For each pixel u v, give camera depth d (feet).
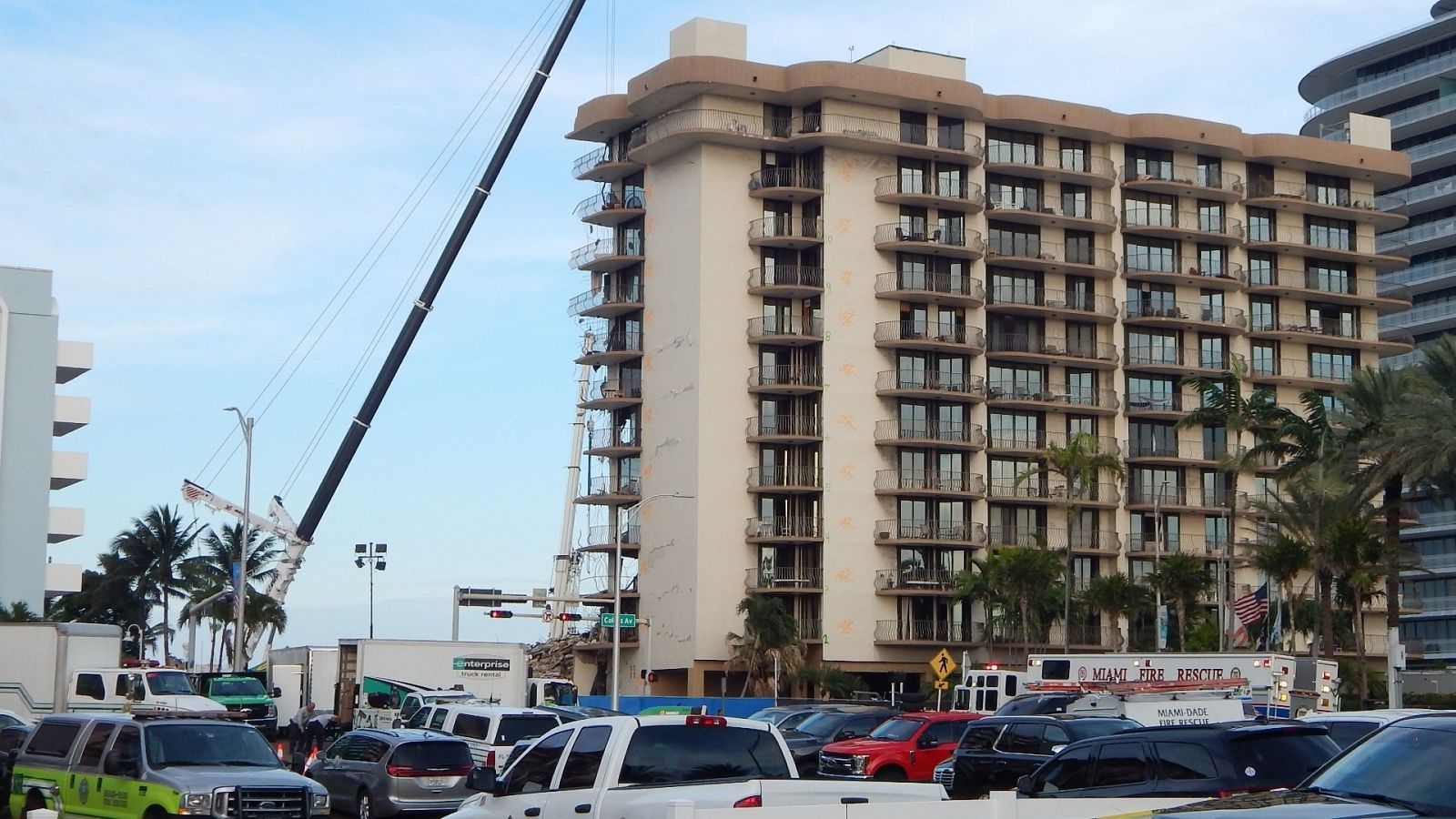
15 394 296.51
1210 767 65.67
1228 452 341.21
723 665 306.55
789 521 313.32
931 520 321.52
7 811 98.78
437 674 210.38
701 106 315.78
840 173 319.68
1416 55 458.50
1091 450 321.73
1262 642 299.99
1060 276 339.57
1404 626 426.10
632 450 326.24
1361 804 43.45
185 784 82.12
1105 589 315.78
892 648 314.55
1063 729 100.07
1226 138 350.43
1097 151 344.49
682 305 318.65
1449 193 436.76
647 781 58.39
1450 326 436.76
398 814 108.17
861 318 318.86
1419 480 216.74
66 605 382.42
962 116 327.88
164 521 386.73
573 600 311.88
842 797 56.59
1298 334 357.00
